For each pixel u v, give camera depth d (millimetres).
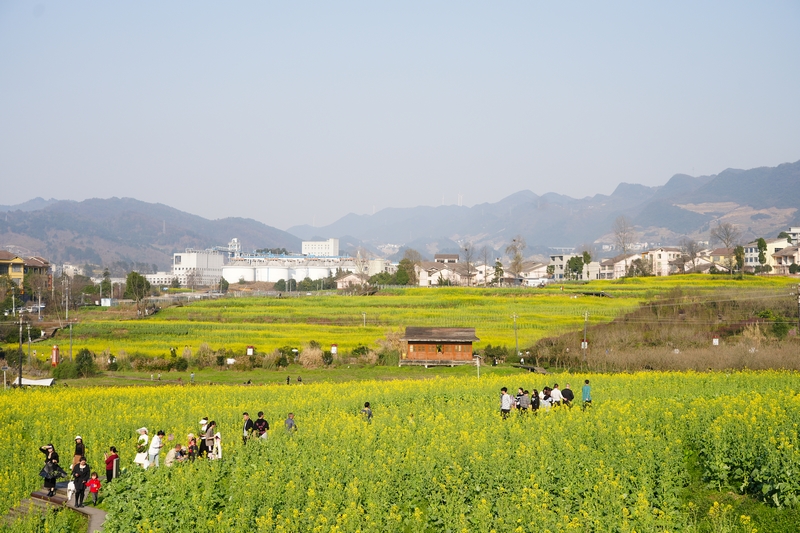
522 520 23438
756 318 97562
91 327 114812
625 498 25547
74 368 84938
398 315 122312
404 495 28312
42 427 46344
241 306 139750
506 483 27781
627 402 43156
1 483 33656
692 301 112750
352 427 37750
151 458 34000
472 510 25953
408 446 33312
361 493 27344
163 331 110812
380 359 90125
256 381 79438
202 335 107750
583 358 80438
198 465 32094
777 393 43188
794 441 28125
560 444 31172
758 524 24531
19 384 75562
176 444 39438
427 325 112375
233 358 90188
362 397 53469
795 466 25797
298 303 142125
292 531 24125
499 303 133500
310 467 30078
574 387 55188
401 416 44344
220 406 52969
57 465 33781
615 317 108062
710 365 72375
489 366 86688
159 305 153000
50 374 84750
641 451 29766
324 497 26766
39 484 35469
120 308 157000
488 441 32938
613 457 29266
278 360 89438
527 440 32000
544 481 27234
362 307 133750
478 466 28766
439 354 88688
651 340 89688
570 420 35656
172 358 91188
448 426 37281
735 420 32344
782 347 78312
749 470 27516
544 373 73688
